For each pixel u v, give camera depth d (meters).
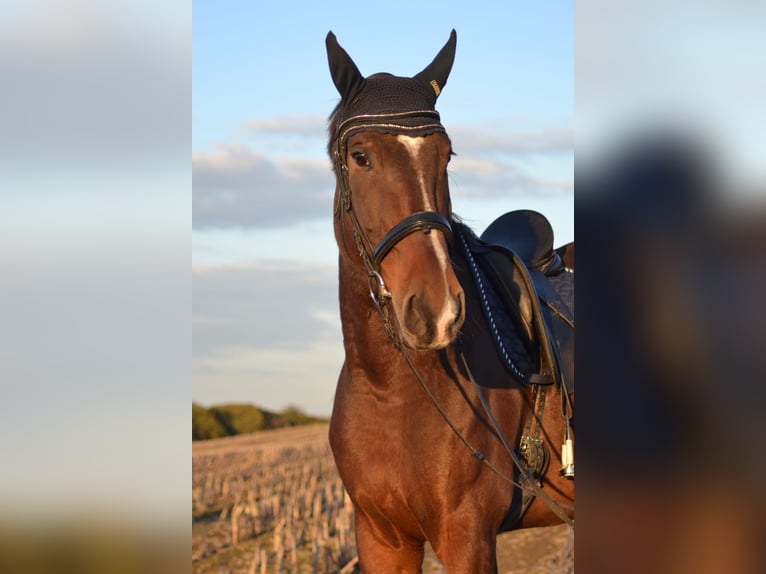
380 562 3.04
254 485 14.16
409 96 2.63
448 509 2.79
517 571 7.37
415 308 2.34
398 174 2.47
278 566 8.09
